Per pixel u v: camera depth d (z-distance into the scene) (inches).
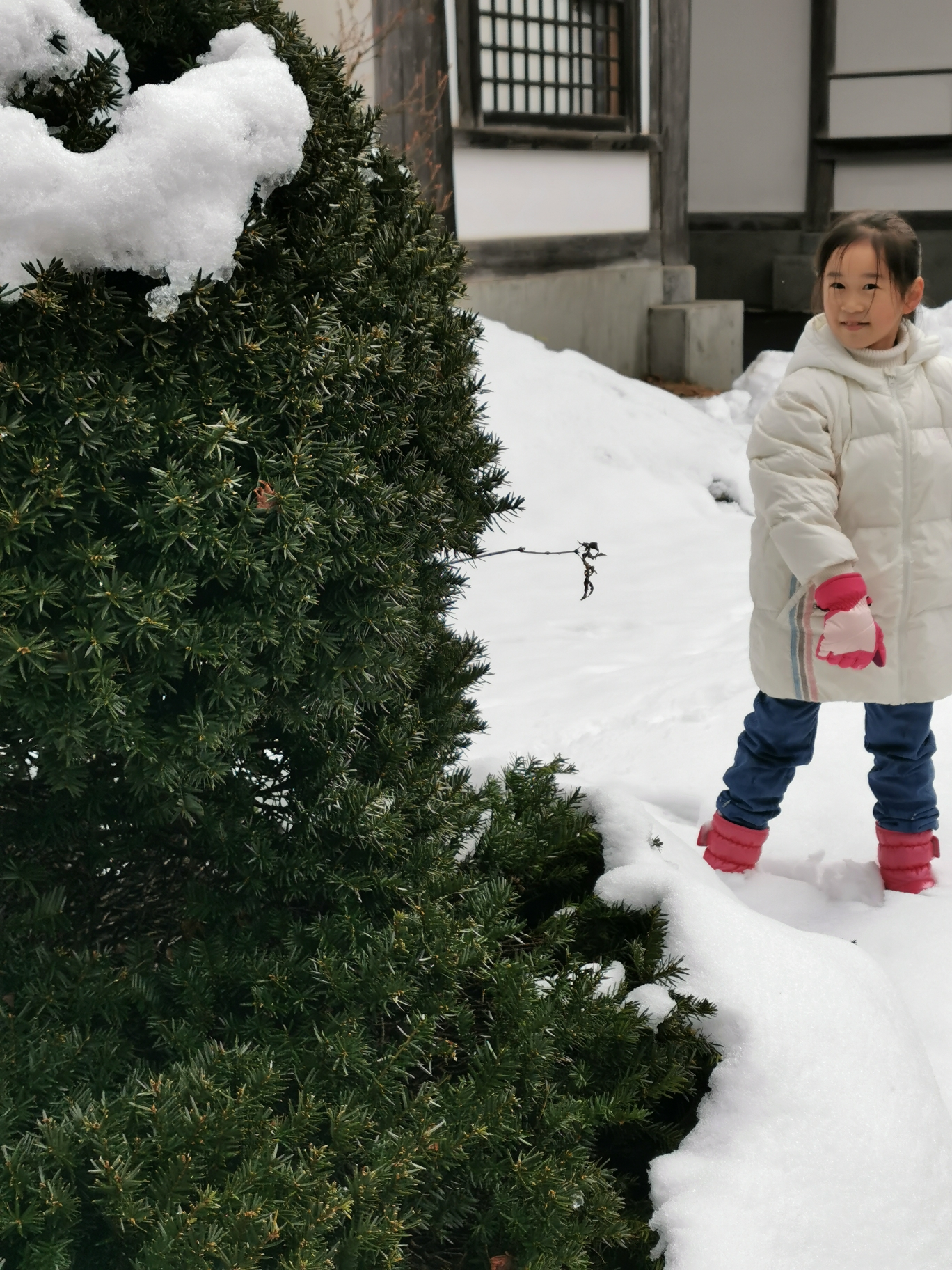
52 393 54.9
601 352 406.3
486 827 90.4
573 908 86.4
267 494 60.9
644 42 411.5
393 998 67.6
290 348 62.8
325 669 67.5
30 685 55.9
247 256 61.8
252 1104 60.4
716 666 164.1
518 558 246.1
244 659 62.3
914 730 105.5
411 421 74.9
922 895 107.3
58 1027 63.7
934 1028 89.4
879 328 97.0
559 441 297.4
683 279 435.2
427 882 75.8
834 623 94.2
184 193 55.8
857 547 99.9
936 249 609.9
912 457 98.3
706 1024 77.8
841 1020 77.5
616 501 282.2
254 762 70.8
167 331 58.6
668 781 131.0
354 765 77.1
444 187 347.3
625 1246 67.7
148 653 59.4
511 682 170.7
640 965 81.2
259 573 61.2
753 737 109.5
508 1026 72.8
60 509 56.4
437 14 336.2
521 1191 66.2
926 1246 69.0
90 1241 57.6
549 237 386.9
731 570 234.1
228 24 63.9
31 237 53.6
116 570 57.3
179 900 75.5
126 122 56.2
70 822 68.7
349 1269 59.0
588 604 212.8
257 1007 67.2
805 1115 72.9
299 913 75.4
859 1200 70.0
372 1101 65.4
